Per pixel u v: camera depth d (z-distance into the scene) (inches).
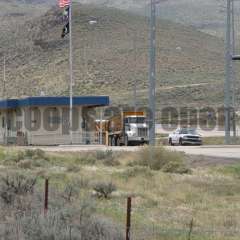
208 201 1702.8
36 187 1473.9
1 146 4330.7
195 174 2449.6
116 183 2025.1
